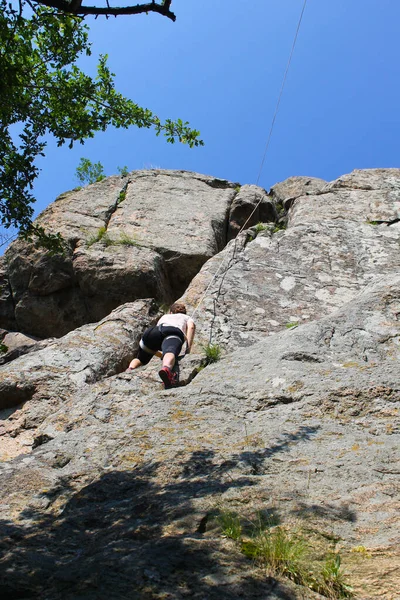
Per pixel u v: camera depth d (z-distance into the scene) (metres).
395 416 4.68
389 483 3.58
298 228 10.59
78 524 3.59
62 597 2.65
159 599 2.60
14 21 6.06
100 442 4.84
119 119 7.93
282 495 3.53
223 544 3.08
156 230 11.53
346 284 9.25
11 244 11.18
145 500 3.70
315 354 5.95
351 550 2.98
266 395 5.20
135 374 6.26
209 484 3.77
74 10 4.66
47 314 10.50
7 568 2.95
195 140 8.03
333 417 4.76
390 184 12.57
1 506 4.00
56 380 6.92
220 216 12.45
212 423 4.80
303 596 2.66
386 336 6.39
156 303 9.27
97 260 10.38
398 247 10.22
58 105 7.72
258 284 9.05
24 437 6.23
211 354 6.65
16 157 7.25
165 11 4.73
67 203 12.38
